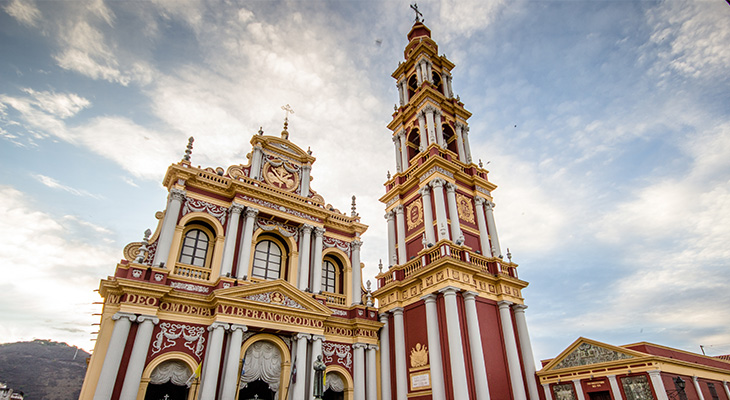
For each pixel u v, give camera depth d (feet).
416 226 88.33
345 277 88.48
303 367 68.08
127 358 56.18
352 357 79.20
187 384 60.54
